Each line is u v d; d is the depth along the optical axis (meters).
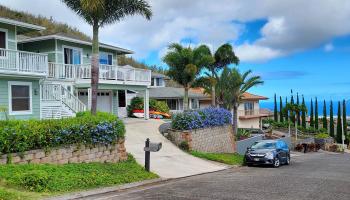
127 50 37.16
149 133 26.30
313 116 80.75
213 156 23.06
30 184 10.95
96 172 13.77
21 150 12.70
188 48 32.03
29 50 30.98
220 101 40.00
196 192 12.39
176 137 24.42
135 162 17.62
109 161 16.50
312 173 19.12
